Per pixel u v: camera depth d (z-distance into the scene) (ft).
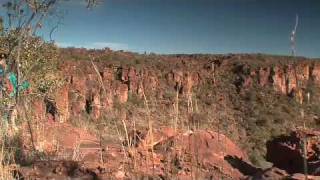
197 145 20.26
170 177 16.79
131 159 18.63
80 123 29.19
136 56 253.65
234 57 295.48
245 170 21.29
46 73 57.72
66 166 18.06
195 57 225.56
